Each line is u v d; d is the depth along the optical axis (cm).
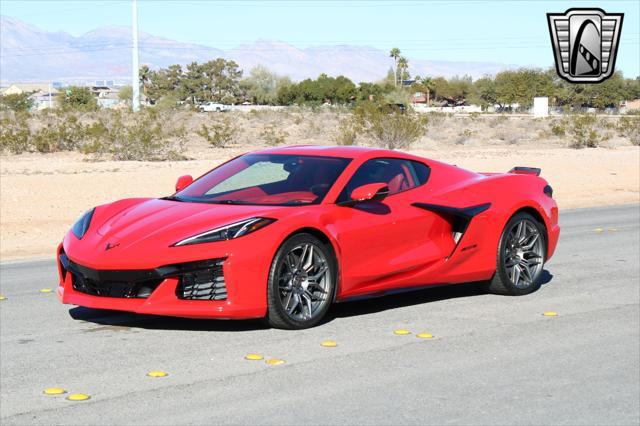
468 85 15250
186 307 603
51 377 530
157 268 605
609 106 11219
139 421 448
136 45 5962
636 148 3912
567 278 895
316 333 643
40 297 809
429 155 3241
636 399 496
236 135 4175
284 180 701
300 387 509
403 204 716
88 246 640
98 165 2555
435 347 608
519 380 531
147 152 2947
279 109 7075
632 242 1179
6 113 4612
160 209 677
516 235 791
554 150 3688
